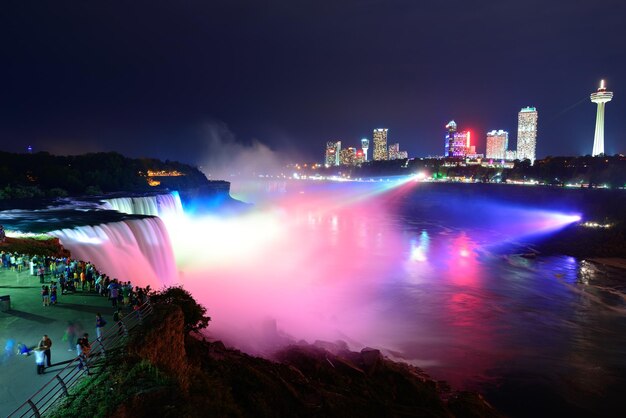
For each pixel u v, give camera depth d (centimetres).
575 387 3197
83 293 2348
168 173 11925
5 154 8662
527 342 4000
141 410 1409
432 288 5759
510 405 2939
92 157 10169
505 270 7006
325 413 2108
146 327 1778
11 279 2534
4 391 1438
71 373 1540
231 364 2178
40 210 5562
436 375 3291
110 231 4222
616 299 5459
